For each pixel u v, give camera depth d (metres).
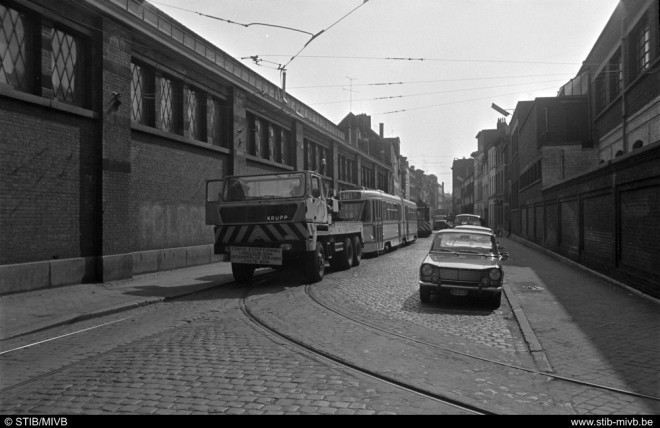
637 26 16.16
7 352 6.17
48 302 9.46
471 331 7.25
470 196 82.38
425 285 9.16
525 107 33.78
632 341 6.31
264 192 12.33
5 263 9.97
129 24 13.23
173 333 7.03
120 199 12.89
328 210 13.62
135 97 14.32
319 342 6.42
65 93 11.71
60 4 11.35
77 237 11.77
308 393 4.46
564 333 6.80
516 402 4.30
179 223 16.14
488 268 8.91
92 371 5.20
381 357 5.75
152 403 4.20
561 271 14.11
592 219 13.23
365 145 47.06
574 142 23.66
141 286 11.88
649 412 4.05
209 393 4.44
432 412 4.05
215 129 18.84
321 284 12.28
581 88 25.59
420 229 45.12
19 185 10.29
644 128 15.34
